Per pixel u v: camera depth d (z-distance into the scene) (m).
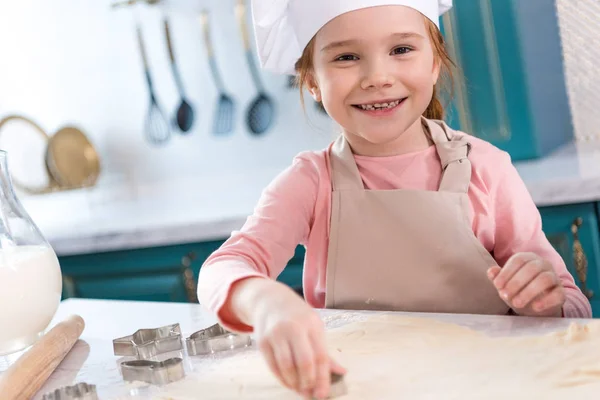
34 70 2.86
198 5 2.56
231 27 2.53
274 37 1.23
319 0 1.08
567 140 2.10
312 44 1.14
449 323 0.83
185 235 2.01
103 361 0.91
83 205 2.78
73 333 0.98
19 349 1.00
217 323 0.95
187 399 0.71
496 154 1.17
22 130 2.89
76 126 2.83
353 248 1.10
